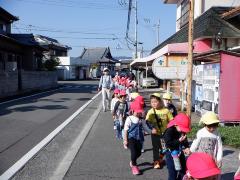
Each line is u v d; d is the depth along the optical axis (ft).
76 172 23.44
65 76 211.00
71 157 26.94
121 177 22.45
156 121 23.45
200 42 61.72
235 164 25.26
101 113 52.80
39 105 63.26
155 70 47.39
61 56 218.79
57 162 25.80
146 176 22.70
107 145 31.07
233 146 29.89
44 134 36.19
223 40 61.21
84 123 43.60
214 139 18.75
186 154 19.99
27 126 40.78
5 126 40.60
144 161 26.08
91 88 119.96
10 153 28.37
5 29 127.54
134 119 23.04
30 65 126.52
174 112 28.25
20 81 94.22
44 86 119.65
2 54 107.45
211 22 60.13
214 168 10.09
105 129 39.09
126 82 62.03
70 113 52.90
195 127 36.04
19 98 77.15
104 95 54.65
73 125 41.98
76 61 222.28
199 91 46.19
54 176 22.58
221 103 39.04
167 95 28.30
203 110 44.27
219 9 64.39
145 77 125.59
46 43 198.49
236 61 39.06
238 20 61.57
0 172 23.43
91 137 34.58
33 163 25.57
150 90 109.60
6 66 105.81
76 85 142.61
